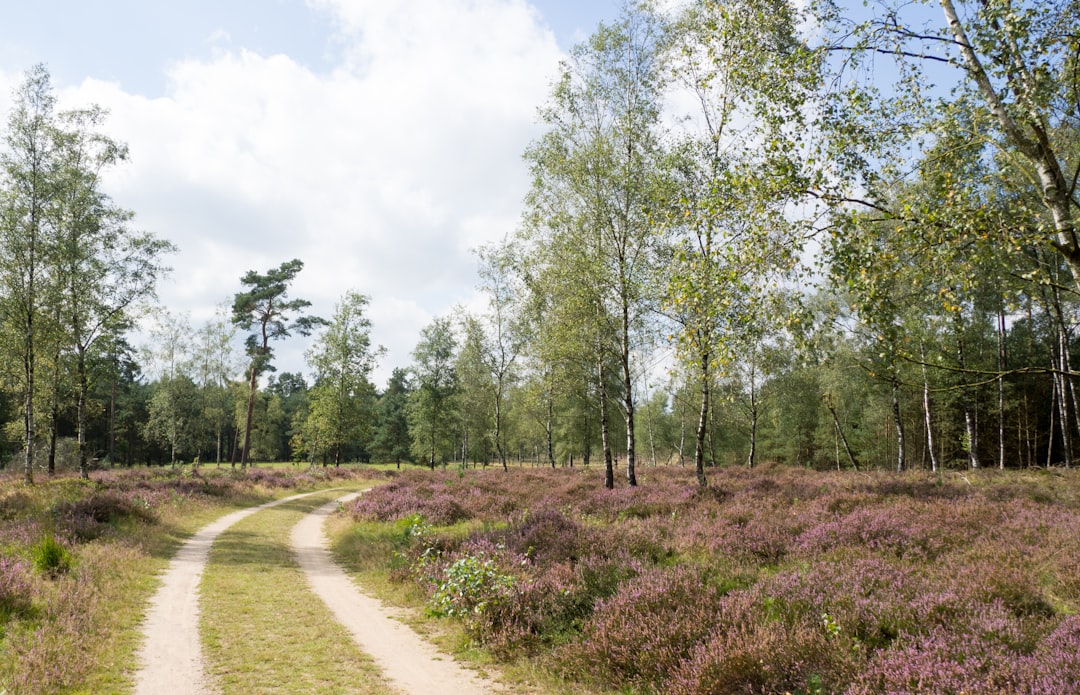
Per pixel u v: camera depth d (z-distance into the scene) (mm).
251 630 8359
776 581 7430
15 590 7934
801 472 30484
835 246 6617
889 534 10672
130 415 68500
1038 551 9250
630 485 21312
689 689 5555
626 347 21219
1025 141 5895
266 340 49656
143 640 7734
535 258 23969
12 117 25438
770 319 7180
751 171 7355
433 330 49781
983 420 39188
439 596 8789
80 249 27297
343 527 19047
